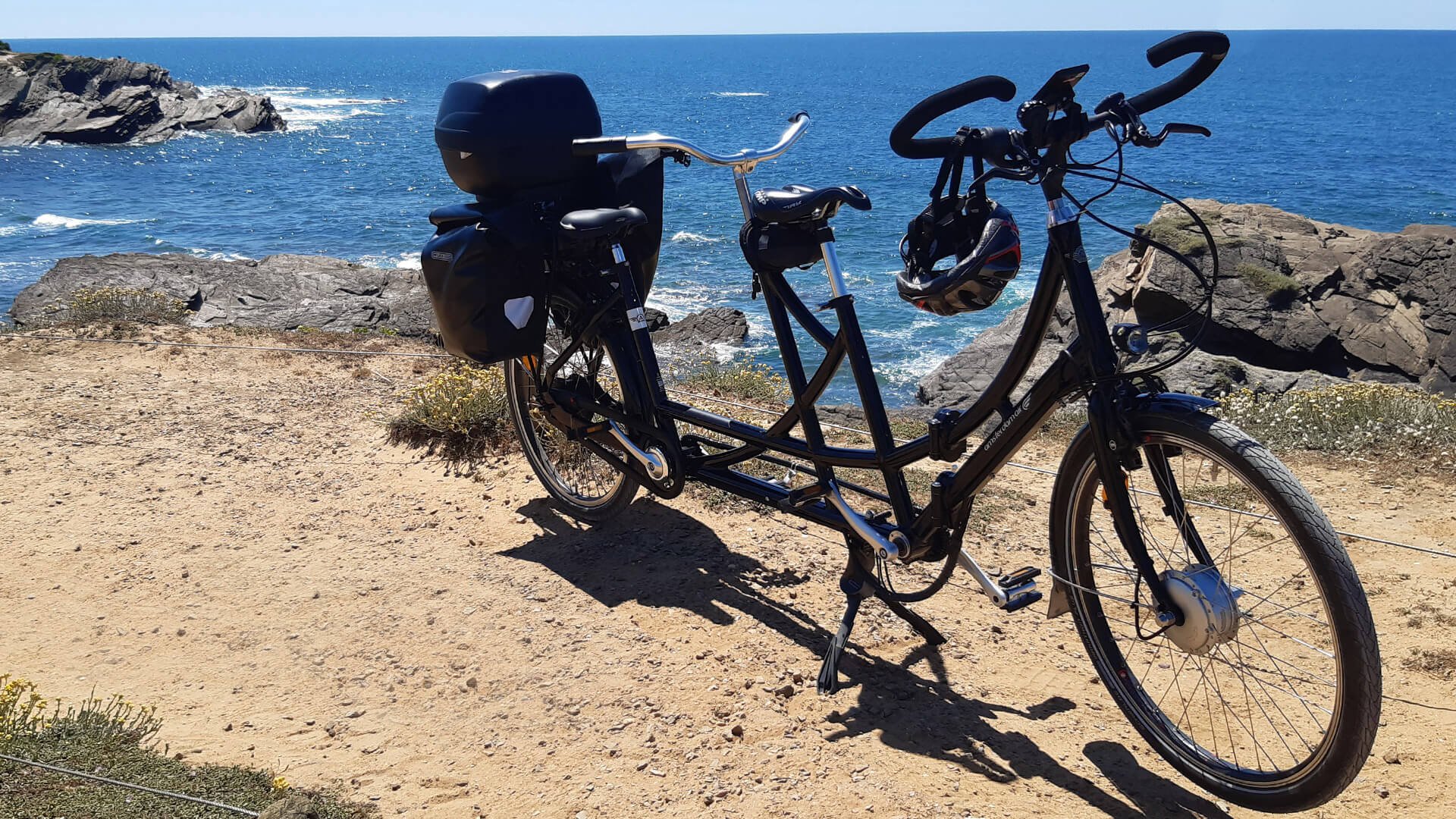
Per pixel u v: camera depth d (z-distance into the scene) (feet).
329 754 10.80
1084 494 10.57
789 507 12.80
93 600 13.98
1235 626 9.32
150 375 23.67
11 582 14.39
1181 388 44.06
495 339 14.30
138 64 286.46
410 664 12.42
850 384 57.77
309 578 14.55
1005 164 9.58
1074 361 9.59
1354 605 8.14
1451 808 9.72
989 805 9.74
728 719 11.13
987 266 9.57
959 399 49.78
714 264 103.91
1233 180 203.82
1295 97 530.27
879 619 13.29
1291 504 8.39
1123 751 10.75
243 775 10.13
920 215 10.20
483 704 11.59
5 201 164.04
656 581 14.26
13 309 62.75
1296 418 22.04
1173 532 15.46
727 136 299.38
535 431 16.90
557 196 14.69
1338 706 8.43
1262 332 49.75
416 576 14.55
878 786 9.93
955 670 12.18
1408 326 50.80
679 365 40.14
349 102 465.06
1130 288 51.49
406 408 21.24
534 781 10.28
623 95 556.10
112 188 182.09
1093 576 11.00
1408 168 231.09
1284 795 9.05
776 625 13.10
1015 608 11.07
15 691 10.90
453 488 17.58
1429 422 21.13
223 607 13.79
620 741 10.84
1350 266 53.62
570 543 15.49
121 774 9.97
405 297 67.51
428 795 10.14
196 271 69.72
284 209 159.84
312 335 28.63
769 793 9.93
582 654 12.48
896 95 559.38
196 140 271.69
